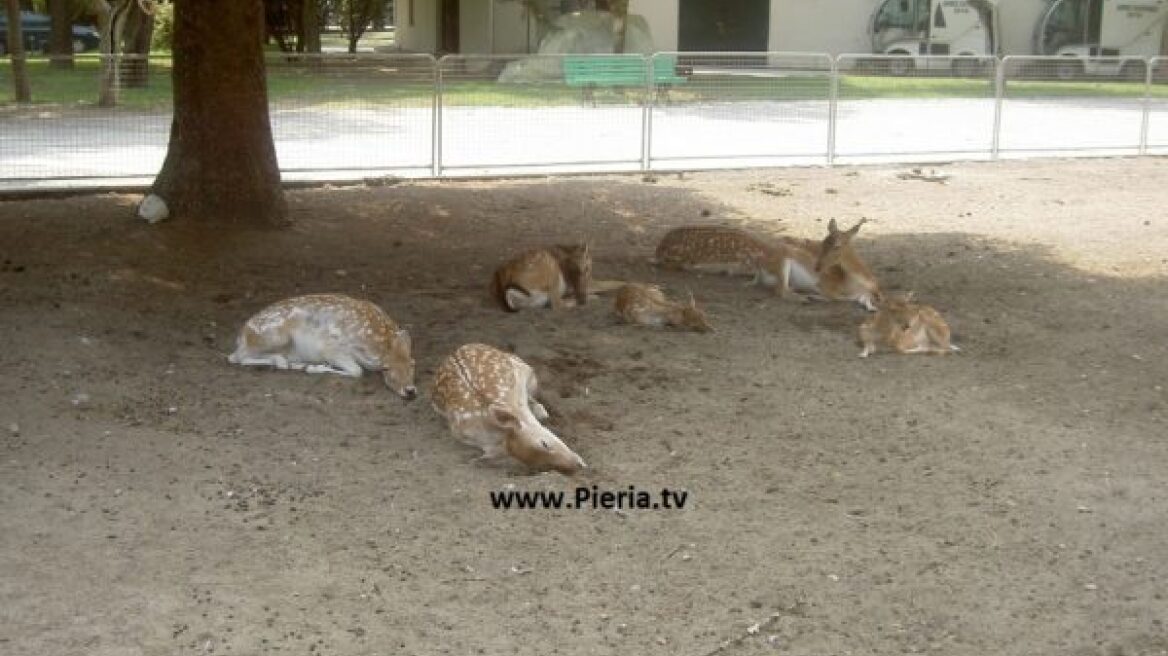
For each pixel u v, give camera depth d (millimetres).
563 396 9648
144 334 10594
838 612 6605
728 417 9359
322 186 15922
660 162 18031
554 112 19750
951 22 33125
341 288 11938
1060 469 8477
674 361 10414
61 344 10234
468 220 14453
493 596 6699
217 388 9555
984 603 6715
